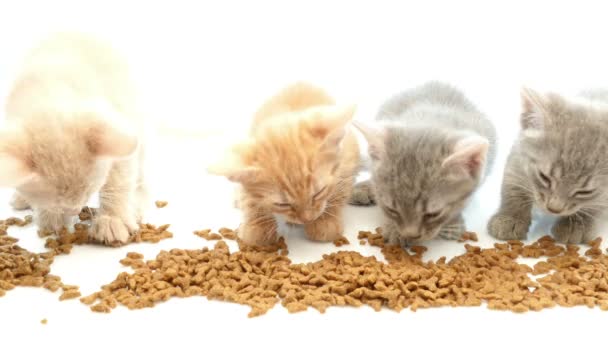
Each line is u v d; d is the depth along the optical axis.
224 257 0.65
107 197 0.67
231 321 0.59
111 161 0.63
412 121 0.68
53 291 0.61
